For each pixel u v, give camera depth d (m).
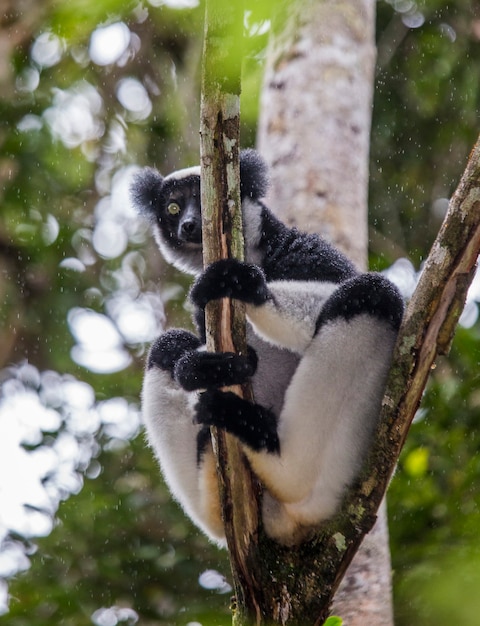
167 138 16.11
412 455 10.95
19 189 14.65
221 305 7.21
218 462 7.48
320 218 11.69
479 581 6.68
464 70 14.91
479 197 6.77
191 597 11.31
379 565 9.81
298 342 7.73
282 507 7.53
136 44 15.85
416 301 6.98
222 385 7.26
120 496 11.80
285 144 12.28
